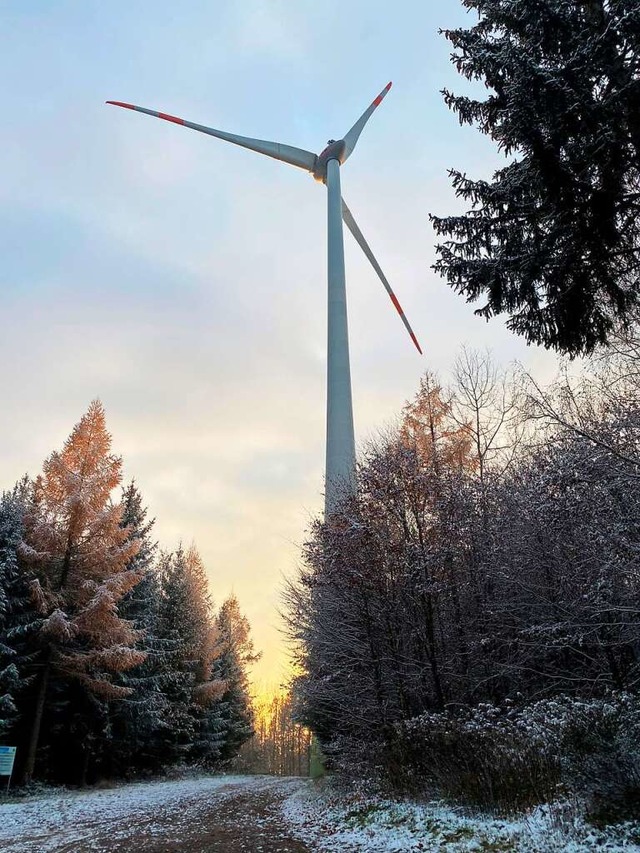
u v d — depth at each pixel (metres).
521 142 6.24
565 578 9.25
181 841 8.86
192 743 28.92
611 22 5.68
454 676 11.59
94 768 22.53
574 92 5.74
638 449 7.02
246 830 9.71
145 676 24.64
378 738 11.99
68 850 8.58
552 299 6.82
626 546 6.85
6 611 18.73
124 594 22.83
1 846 9.14
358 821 9.34
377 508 12.30
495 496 12.13
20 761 18.88
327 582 12.79
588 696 9.46
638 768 5.65
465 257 7.23
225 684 32.75
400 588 12.16
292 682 18.08
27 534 20.33
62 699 20.88
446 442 17.22
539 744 6.85
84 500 20.52
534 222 6.77
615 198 6.14
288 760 58.00
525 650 10.83
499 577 10.93
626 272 6.65
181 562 33.50
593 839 5.36
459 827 7.14
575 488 7.12
